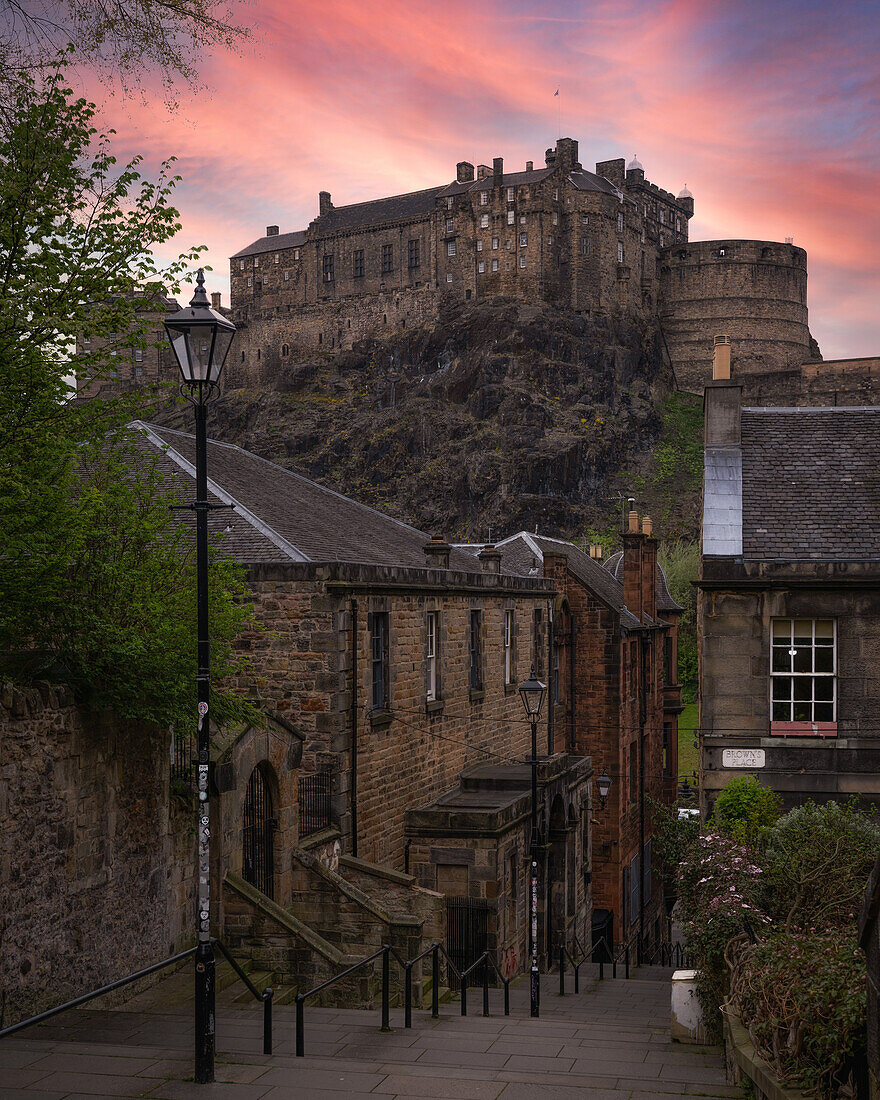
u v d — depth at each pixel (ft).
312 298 522.47
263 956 56.39
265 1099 31.04
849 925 48.08
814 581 68.59
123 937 48.14
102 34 44.09
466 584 97.35
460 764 95.61
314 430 479.82
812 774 68.69
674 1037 46.73
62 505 45.32
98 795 46.29
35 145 51.13
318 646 72.23
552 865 100.53
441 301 488.02
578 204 477.77
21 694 41.01
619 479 452.35
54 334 50.80
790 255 518.78
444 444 453.17
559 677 142.20
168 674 46.26
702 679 70.59
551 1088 33.71
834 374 448.65
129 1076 32.71
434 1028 48.19
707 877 52.42
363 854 74.64
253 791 62.39
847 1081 31.14
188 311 35.76
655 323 512.22
